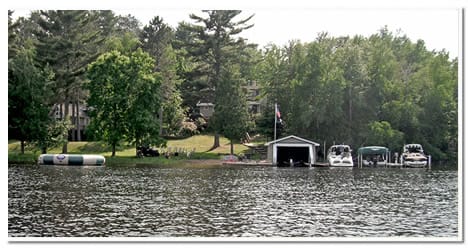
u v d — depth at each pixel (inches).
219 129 3491.6
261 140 3946.9
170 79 3860.7
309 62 3454.7
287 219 1212.5
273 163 3051.2
